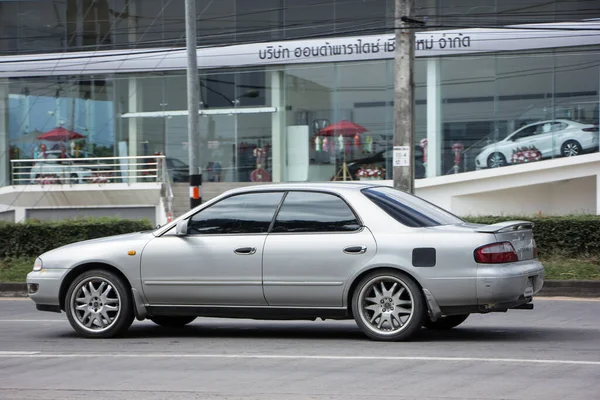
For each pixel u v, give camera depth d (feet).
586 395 29.78
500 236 40.50
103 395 31.35
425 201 45.65
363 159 133.49
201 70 141.49
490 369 34.50
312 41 134.41
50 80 148.97
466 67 128.26
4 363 38.60
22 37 149.48
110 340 44.98
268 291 42.24
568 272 71.41
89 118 147.43
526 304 41.86
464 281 39.78
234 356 38.86
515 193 128.16
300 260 41.78
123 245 44.80
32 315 59.67
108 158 133.69
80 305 45.60
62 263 45.68
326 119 135.33
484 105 127.34
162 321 50.52
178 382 33.30
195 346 42.24
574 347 40.22
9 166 150.51
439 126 129.70
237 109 140.36
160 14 143.33
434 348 39.86
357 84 133.49
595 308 58.95
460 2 127.34
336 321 53.11
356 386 31.76
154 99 144.66
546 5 123.75
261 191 43.80
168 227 44.57
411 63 81.30
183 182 143.54
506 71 126.41
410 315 40.75
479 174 126.00
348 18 132.87
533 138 124.88
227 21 139.13
